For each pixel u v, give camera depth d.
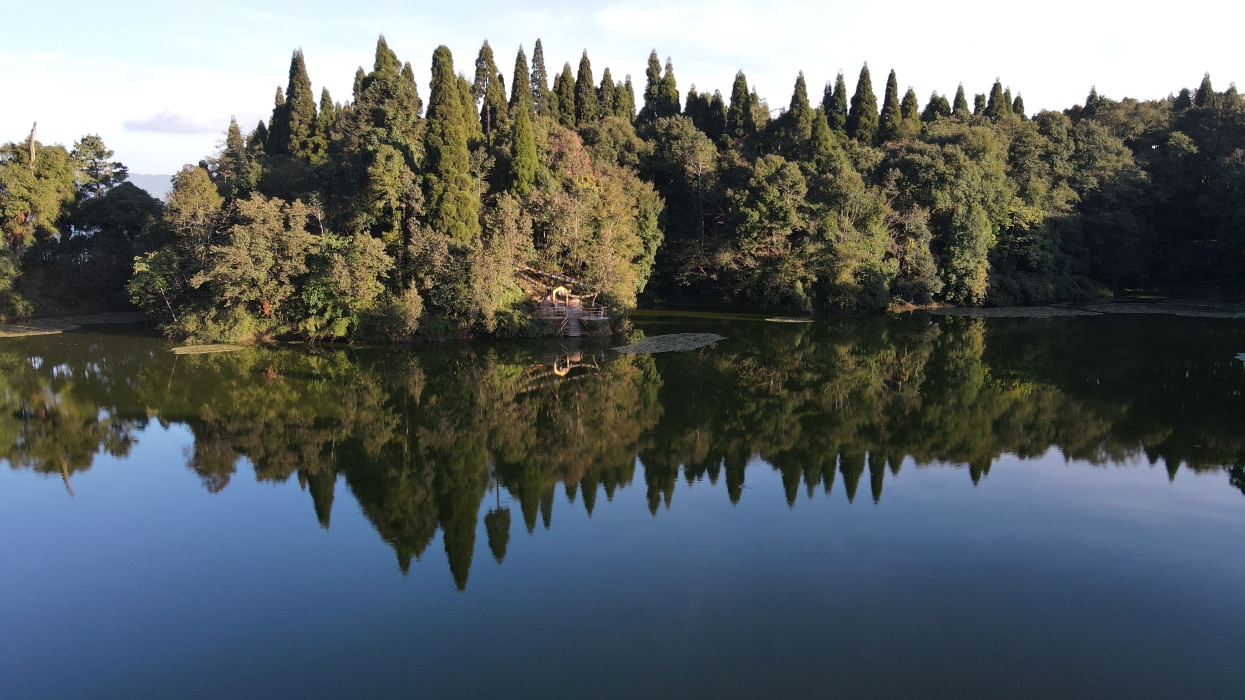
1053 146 62.25
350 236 40.91
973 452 20.70
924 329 44.78
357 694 10.28
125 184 59.91
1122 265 63.44
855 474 19.02
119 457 20.98
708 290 60.66
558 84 72.19
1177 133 64.81
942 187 55.22
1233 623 11.88
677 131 64.81
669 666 10.79
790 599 12.72
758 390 28.73
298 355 36.75
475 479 19.09
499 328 40.41
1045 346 37.62
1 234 49.91
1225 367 31.19
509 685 10.41
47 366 34.28
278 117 68.88
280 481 18.97
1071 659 10.91
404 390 29.06
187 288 43.72
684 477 19.03
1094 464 19.52
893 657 10.98
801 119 63.22
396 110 50.34
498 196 45.50
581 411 25.83
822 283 54.75
